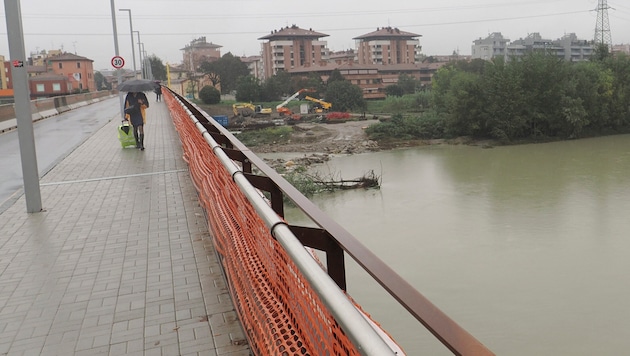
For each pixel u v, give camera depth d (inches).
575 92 2460.6
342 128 2910.9
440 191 1398.9
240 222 123.5
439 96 2950.3
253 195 103.6
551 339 619.5
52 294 175.8
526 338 625.6
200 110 366.0
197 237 229.1
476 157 2011.6
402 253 924.0
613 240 950.4
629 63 2677.2
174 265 196.1
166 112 1133.7
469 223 1088.8
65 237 240.4
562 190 1355.8
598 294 729.6
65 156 503.5
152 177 379.6
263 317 93.9
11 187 401.4
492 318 677.3
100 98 2155.5
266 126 3058.6
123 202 305.0
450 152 2176.4
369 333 48.9
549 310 689.6
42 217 277.6
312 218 85.8
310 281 63.8
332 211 1235.9
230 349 131.7
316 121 3282.5
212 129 261.9
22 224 265.4
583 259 863.7
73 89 3998.5
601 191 1328.7
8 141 730.2
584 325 647.8
